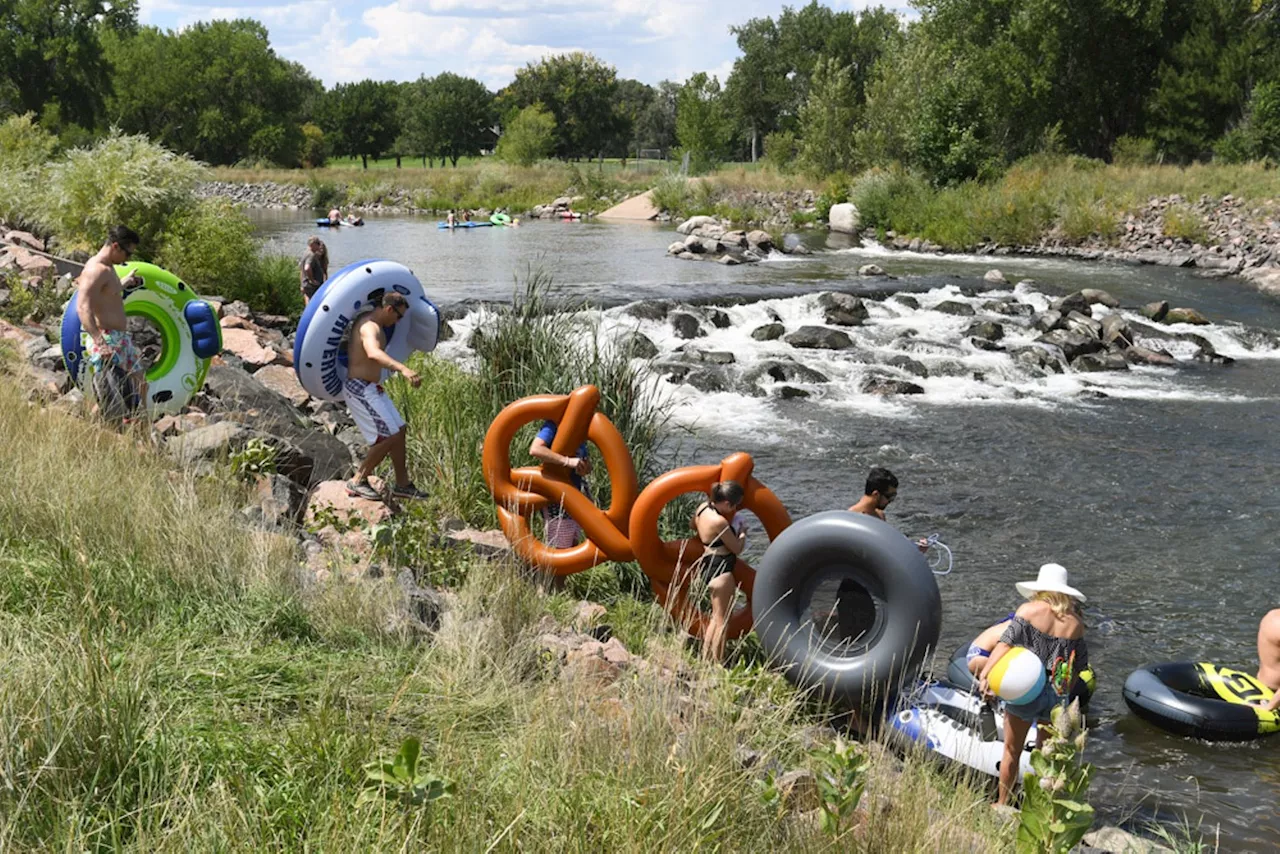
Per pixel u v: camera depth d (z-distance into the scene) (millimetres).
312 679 4113
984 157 35188
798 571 5891
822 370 15625
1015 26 40031
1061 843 3316
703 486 6625
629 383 8281
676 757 3748
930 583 5656
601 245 30547
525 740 3717
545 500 6988
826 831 3516
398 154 102438
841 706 5809
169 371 8227
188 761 3158
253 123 77875
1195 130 39062
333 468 8125
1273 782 5707
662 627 6211
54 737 3059
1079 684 6207
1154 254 26891
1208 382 15750
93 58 68188
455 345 15297
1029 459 11602
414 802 2986
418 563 6195
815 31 81688
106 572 4527
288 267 16281
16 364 8617
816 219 36625
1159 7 39188
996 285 22266
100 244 15859
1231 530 9453
